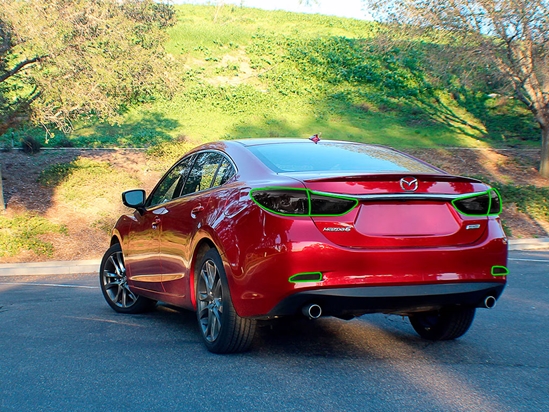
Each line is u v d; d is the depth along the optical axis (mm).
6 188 17828
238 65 36719
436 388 4148
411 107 33219
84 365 4734
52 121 16453
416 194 4590
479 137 29328
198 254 5273
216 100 31047
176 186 6234
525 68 22062
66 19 14930
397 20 22844
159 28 18609
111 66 15984
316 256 4320
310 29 45406
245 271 4527
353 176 4473
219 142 5926
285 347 5262
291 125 28672
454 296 4629
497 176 23562
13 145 21781
